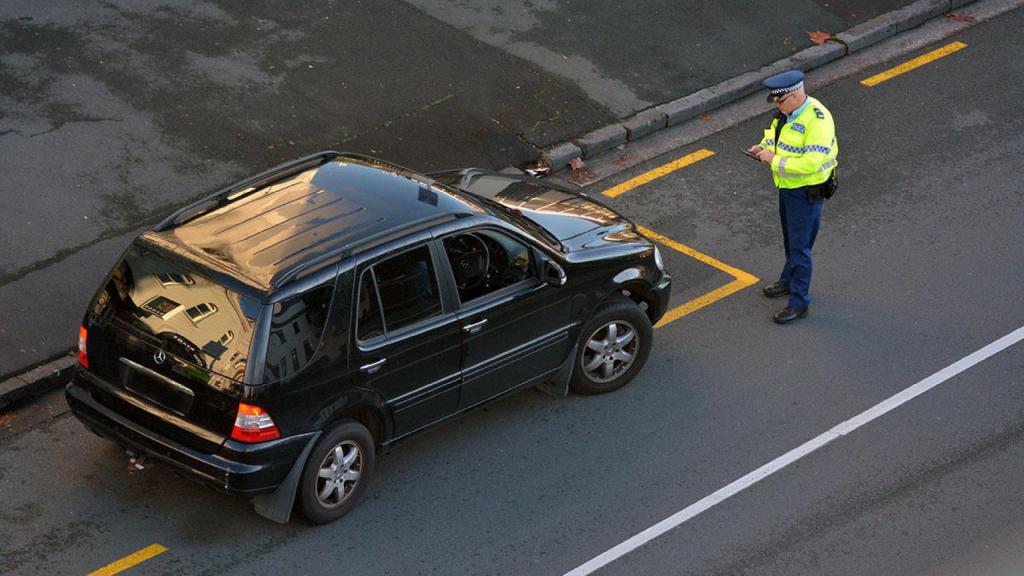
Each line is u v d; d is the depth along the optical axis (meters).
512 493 23.06
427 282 21.70
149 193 30.34
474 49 37.78
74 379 21.59
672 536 22.41
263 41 36.81
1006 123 37.19
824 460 24.53
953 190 33.94
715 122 36.78
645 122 35.62
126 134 32.25
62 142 31.64
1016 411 26.16
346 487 21.80
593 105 36.06
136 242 21.22
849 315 29.02
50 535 21.20
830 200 33.25
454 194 23.38
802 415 25.73
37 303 26.50
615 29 39.81
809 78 39.09
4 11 36.50
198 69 35.16
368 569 21.06
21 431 23.66
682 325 28.36
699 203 33.03
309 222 21.52
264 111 33.84
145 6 37.75
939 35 42.03
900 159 35.16
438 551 21.59
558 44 38.66
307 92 34.81
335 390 20.61
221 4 38.38
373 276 20.92
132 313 20.66
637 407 25.62
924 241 31.83
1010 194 33.91
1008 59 40.75
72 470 22.72
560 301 23.84
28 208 29.30
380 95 35.12
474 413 24.77
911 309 29.31
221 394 19.73
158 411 20.48
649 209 32.59
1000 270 30.86
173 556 20.97
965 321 28.97
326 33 37.56
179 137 32.44
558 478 23.55
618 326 25.47
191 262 20.48
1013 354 27.94
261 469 19.94
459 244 22.31
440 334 21.89
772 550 22.20
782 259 31.06
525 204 26.05
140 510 21.89
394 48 37.28
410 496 22.75
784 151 27.02
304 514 21.31
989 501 23.69
